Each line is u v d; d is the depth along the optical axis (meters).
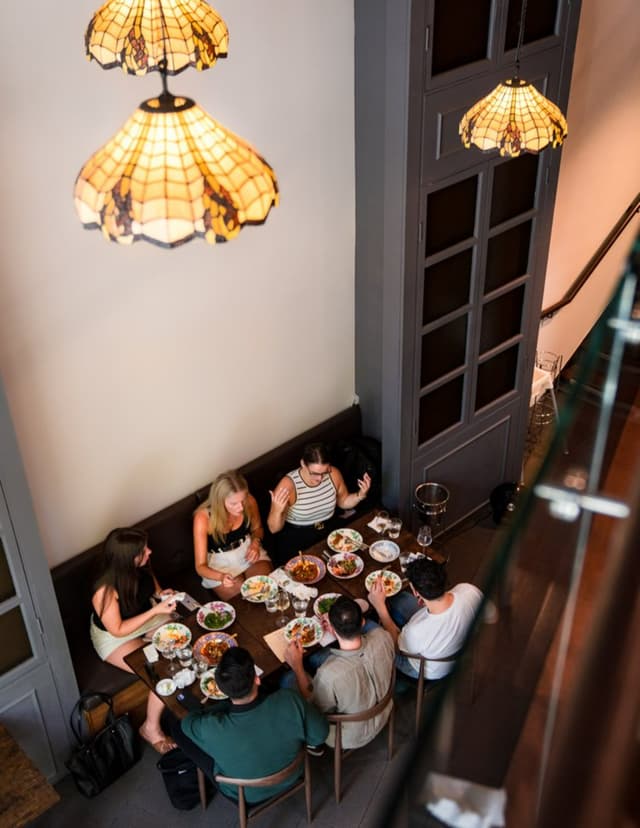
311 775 4.48
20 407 4.21
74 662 4.62
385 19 4.60
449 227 5.06
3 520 3.83
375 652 4.02
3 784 3.76
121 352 4.49
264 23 4.40
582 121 6.28
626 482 0.82
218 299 4.82
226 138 2.41
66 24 3.69
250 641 4.31
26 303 4.04
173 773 4.28
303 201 5.01
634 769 0.65
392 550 4.80
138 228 2.32
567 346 7.52
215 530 4.88
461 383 5.74
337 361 5.71
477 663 0.69
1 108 3.65
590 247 7.21
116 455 4.70
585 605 0.75
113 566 4.44
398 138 4.57
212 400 5.05
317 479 5.21
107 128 3.98
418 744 0.61
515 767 0.66
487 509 6.40
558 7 4.91
